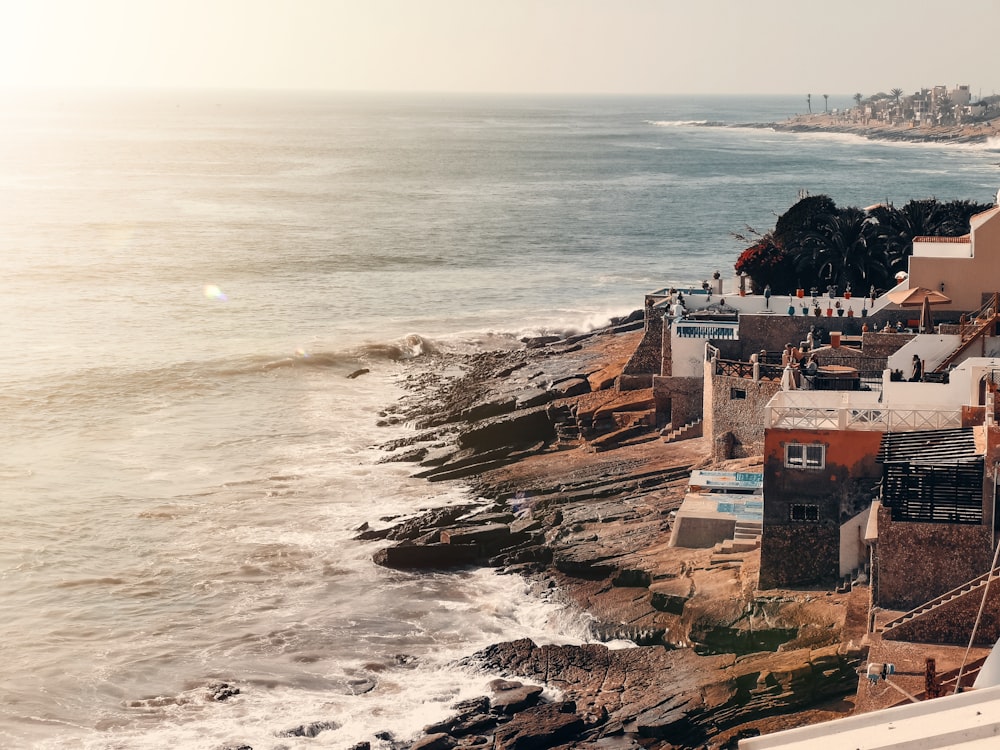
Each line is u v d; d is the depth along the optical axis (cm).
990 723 1839
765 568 5206
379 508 7181
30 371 10706
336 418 9300
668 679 4903
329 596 5969
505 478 7406
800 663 4553
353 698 4978
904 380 6194
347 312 13750
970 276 7538
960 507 4634
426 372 10881
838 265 10975
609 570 5822
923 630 4350
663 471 6931
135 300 14338
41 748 4659
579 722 4628
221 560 6450
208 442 8662
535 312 13700
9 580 6247
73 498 7456
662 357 8162
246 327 12825
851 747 1875
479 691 4991
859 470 5109
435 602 5847
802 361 7025
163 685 5131
